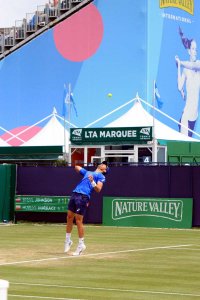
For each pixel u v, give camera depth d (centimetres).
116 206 3056
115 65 5353
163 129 4128
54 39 5634
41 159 4150
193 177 2942
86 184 1856
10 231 2723
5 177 3269
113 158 4106
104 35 5412
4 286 719
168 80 5359
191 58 5566
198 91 5622
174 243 2228
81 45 5519
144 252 1936
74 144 4138
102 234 2583
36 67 5706
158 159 3966
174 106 5381
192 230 2839
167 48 5372
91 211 3116
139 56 5262
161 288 1318
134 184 3050
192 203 2928
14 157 4228
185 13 5534
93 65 5447
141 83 5238
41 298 1188
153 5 5275
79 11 5528
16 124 5759
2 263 1667
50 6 5788
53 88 5625
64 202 3164
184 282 1397
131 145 3975
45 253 1884
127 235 2547
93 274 1495
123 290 1288
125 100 5297
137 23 5278
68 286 1330
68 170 3191
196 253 1927
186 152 4028
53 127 4397
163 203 2969
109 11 5388
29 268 1580
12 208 3269
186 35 5538
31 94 5719
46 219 3209
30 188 3262
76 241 2261
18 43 5791
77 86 5509
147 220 2991
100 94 5403
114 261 1722
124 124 4144
